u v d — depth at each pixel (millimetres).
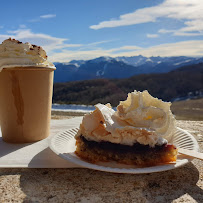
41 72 314
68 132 304
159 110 255
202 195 186
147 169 197
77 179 213
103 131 245
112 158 242
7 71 300
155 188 197
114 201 178
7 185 203
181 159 227
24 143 323
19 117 314
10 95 307
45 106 331
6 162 245
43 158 256
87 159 243
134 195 186
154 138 232
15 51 302
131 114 252
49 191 193
